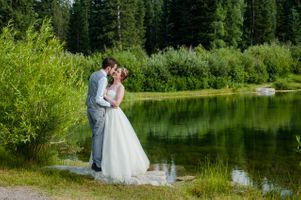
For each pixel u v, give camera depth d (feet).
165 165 52.11
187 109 119.03
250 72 194.59
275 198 33.24
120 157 32.58
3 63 37.37
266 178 45.57
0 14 171.01
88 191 29.19
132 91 168.14
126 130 33.50
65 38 305.94
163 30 299.58
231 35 264.52
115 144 32.55
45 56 37.76
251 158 56.54
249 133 77.00
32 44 38.52
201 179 36.11
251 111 109.91
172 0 268.41
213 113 107.96
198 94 171.01
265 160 55.36
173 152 60.85
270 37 281.74
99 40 253.65
